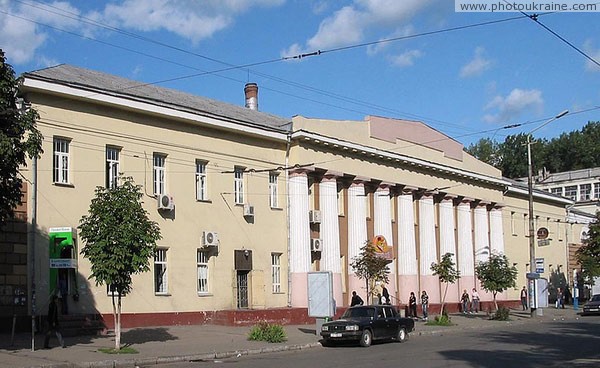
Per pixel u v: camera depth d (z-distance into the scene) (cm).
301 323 3528
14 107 1920
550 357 2059
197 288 3222
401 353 2231
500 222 5809
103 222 2100
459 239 5300
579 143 10869
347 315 2698
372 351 2341
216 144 3403
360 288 4094
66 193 2714
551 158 11000
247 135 3562
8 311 2470
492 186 5734
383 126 4375
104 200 2138
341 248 4075
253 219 3566
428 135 4847
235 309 3347
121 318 2838
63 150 2750
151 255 2175
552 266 6775
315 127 3844
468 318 4406
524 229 6394
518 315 4825
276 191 3766
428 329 3434
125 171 2952
